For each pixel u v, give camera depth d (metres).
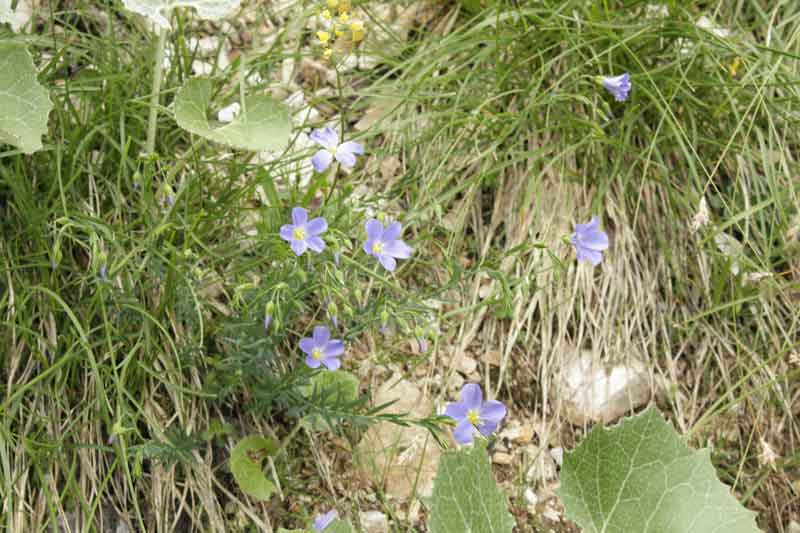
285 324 0.94
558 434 1.02
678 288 1.08
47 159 0.98
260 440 0.95
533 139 1.10
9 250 0.95
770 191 1.07
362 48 1.13
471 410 0.90
